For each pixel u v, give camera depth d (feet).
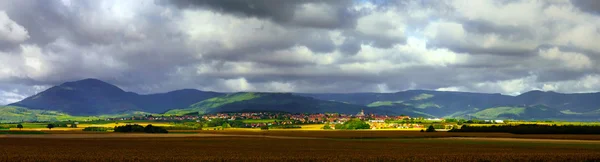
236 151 278.87
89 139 461.78
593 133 583.58
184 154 249.55
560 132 598.75
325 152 271.49
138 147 320.29
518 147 328.49
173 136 569.64
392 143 398.83
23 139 449.06
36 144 351.25
